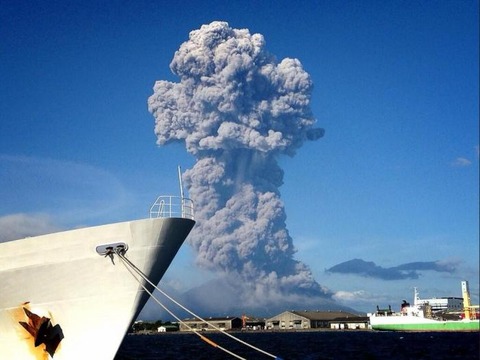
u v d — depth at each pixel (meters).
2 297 27.72
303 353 71.44
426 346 85.50
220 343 105.50
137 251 27.27
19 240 27.38
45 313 27.72
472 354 68.12
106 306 27.50
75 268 27.11
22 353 28.38
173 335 182.25
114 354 27.84
